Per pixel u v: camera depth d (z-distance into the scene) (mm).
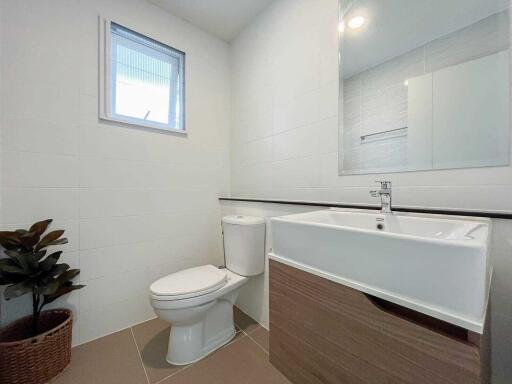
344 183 1207
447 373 494
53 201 1266
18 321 1143
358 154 1156
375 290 596
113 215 1459
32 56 1209
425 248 513
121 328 1475
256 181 1756
